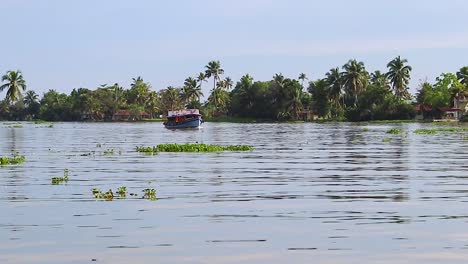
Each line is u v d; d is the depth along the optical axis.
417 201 24.64
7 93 184.88
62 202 24.52
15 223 20.38
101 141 77.12
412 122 168.50
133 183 30.64
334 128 125.19
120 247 17.31
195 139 81.75
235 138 83.88
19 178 32.94
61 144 69.81
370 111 182.62
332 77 194.50
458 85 181.00
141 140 79.62
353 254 16.55
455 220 20.72
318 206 23.59
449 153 50.81
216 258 16.22
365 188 28.59
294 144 66.88
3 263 15.80
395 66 188.50
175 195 26.44
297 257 16.30
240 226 19.94
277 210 22.77
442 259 16.05
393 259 16.06
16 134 105.06
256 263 15.77
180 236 18.56
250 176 33.81
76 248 17.19
